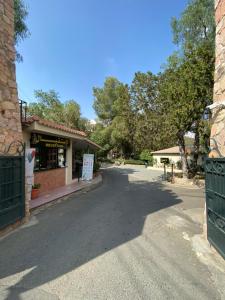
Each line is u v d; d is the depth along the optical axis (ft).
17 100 23.54
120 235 19.45
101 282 12.10
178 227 21.85
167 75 59.31
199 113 49.73
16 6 35.91
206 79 48.62
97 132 141.38
